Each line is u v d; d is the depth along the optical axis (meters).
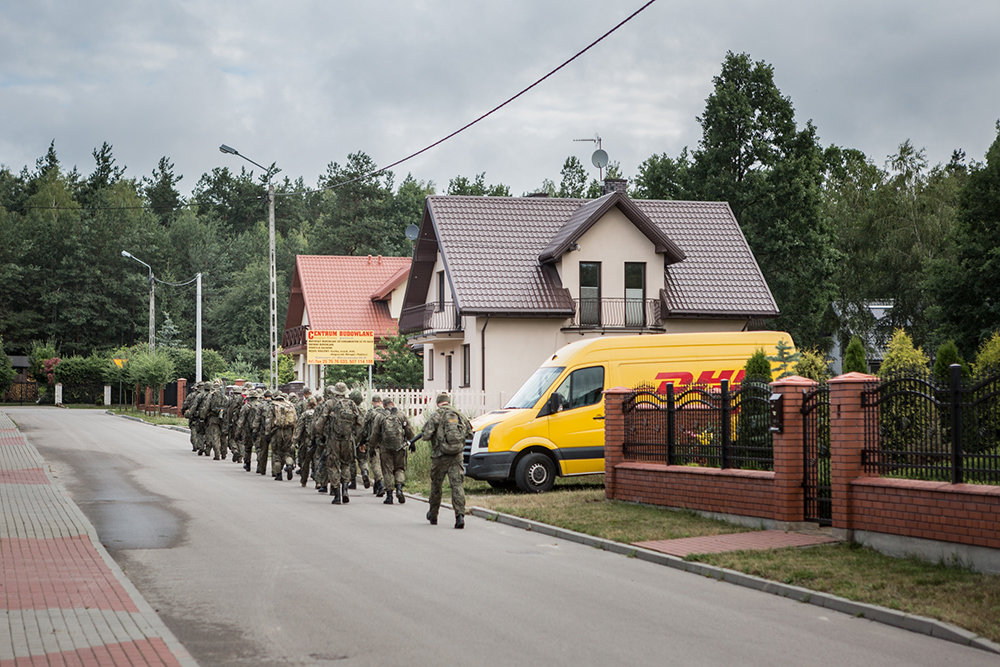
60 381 78.50
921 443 11.88
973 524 10.94
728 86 51.81
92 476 22.36
